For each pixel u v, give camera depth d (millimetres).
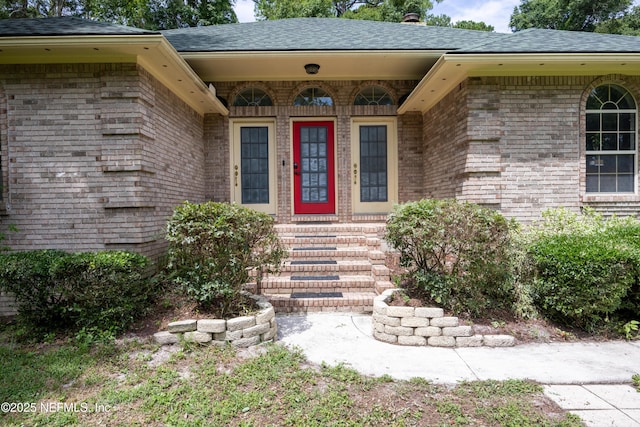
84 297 3994
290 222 8266
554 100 6117
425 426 2619
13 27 4992
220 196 8227
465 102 6070
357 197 8453
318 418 2688
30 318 4238
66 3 16953
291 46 7191
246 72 8016
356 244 6762
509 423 2635
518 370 3484
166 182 6133
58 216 5195
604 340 4250
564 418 2697
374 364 3627
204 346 3895
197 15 19453
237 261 4191
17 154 5176
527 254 4695
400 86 8375
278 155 8258
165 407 2830
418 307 4324
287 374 3350
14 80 5168
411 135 8367
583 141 6152
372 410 2801
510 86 6051
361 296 5352
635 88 6211
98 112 5164
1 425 2623
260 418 2703
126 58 5090
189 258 4258
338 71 8031
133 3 16641
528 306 4559
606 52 5500
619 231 5094
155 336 3922
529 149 6098
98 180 5180
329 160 8445
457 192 6477
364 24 9539
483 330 4262
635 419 2691
